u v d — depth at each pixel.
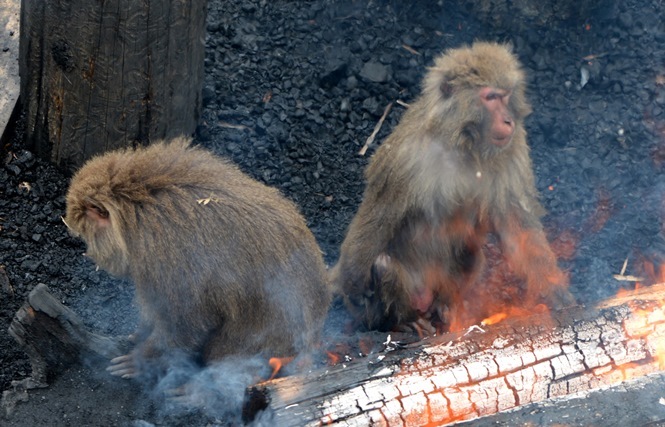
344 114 16.86
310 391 9.91
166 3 13.77
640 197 16.16
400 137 12.30
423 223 12.54
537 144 16.92
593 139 16.92
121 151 11.70
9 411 11.19
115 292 13.96
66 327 11.59
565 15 17.91
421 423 9.98
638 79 17.73
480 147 11.70
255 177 15.83
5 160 15.05
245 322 11.15
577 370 10.53
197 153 11.52
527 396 10.40
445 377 10.20
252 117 16.52
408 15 18.25
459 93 11.59
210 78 16.83
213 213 10.81
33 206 14.69
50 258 14.23
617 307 10.92
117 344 11.95
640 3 18.59
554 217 15.91
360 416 9.82
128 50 13.89
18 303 13.63
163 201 10.77
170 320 11.08
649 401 9.98
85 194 10.86
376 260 12.62
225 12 17.88
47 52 14.21
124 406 11.39
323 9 18.08
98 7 13.62
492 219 12.44
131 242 10.71
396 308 12.87
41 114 14.75
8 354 13.05
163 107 14.58
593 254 15.32
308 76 17.20
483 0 17.88
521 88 11.86
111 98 14.26
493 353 10.46
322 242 15.20
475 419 9.98
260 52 17.47
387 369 10.20
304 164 16.12
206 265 10.72
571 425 9.75
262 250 10.93
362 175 16.14
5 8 16.55
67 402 11.37
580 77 17.66
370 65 17.36
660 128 17.09
